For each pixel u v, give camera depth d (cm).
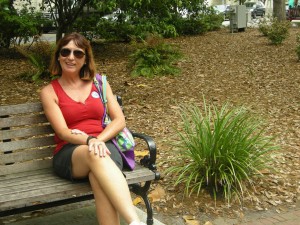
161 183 457
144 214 392
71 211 411
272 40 1565
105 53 1421
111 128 353
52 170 369
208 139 435
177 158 464
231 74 1075
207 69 1142
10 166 364
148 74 1052
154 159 361
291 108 768
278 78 1019
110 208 312
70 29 1389
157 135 623
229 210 410
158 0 1384
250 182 430
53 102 355
